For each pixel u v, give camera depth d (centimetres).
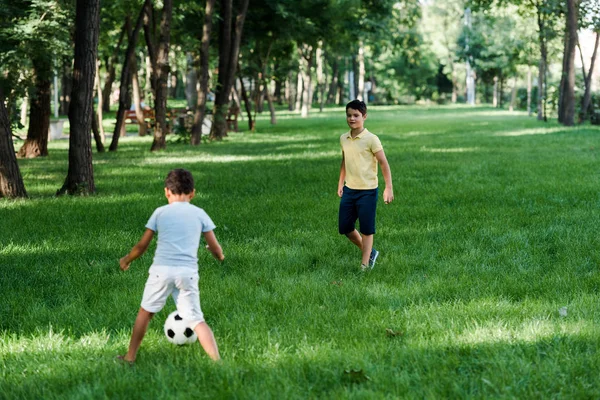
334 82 8994
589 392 404
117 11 2630
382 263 751
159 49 2333
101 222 1009
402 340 503
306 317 559
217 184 1409
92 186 1336
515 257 768
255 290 645
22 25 1834
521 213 1037
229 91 2942
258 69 3684
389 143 2512
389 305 595
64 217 1048
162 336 518
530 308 577
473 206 1104
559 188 1279
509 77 7700
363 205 727
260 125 4122
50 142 2958
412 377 427
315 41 3559
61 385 436
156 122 2355
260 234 906
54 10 1870
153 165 1817
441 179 1451
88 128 1319
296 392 407
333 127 3800
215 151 2289
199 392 409
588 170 1557
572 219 982
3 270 739
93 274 712
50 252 822
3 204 1182
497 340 493
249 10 3197
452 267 727
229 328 532
